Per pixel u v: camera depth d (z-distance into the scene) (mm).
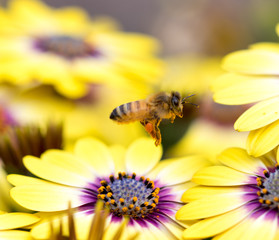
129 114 211
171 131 241
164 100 211
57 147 225
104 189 203
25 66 263
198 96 252
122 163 213
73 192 201
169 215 199
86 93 264
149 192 203
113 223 195
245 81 205
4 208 222
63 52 273
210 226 189
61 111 262
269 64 209
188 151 256
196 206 192
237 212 192
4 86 266
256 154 192
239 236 188
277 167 199
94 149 214
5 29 280
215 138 261
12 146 221
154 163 213
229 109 264
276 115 195
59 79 258
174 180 208
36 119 259
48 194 198
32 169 204
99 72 267
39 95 265
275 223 190
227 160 200
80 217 195
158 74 271
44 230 188
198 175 197
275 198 193
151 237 193
